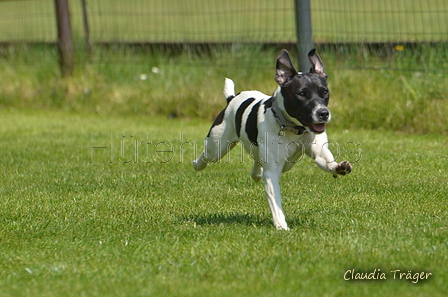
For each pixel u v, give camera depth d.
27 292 5.70
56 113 18.28
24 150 13.41
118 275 6.04
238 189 9.81
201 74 17.88
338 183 9.98
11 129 16.03
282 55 7.18
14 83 19.88
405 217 7.83
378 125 14.45
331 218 7.90
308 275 5.82
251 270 6.01
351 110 14.77
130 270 6.19
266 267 6.07
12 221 8.34
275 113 7.24
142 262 6.41
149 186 10.20
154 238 7.33
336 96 15.15
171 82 18.00
